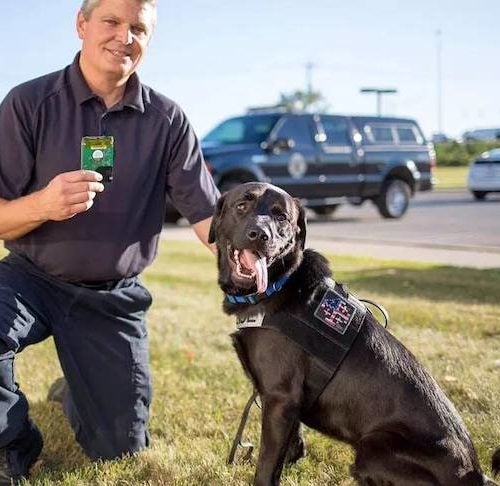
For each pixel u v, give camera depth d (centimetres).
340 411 320
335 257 996
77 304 370
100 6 351
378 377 314
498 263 944
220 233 354
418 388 312
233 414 427
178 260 1012
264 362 321
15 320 342
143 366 383
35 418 428
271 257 317
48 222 359
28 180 371
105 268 369
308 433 402
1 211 343
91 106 368
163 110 385
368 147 1547
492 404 414
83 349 372
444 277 818
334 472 353
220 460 363
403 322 610
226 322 634
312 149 1453
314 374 317
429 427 300
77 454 386
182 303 716
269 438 316
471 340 548
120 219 370
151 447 383
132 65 365
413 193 1641
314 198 1472
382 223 1497
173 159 391
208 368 508
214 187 407
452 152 4969
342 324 320
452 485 287
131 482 346
